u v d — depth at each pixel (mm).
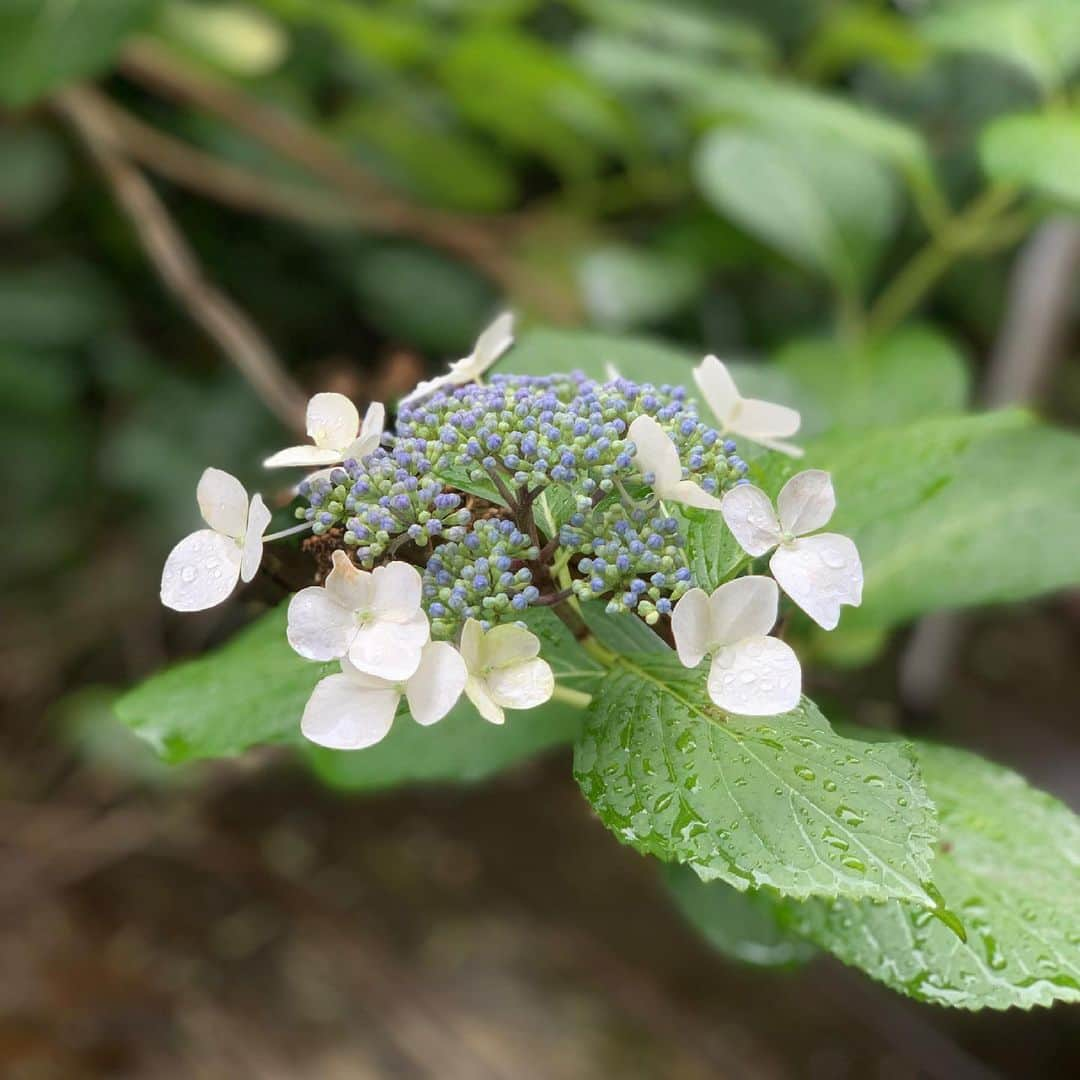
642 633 331
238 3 839
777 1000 957
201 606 285
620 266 767
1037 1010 904
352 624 268
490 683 277
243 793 1093
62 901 990
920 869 255
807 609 271
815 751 276
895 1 841
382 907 1020
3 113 783
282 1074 877
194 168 774
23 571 1104
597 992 961
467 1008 939
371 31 744
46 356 1031
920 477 372
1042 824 337
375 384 515
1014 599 402
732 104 619
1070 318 850
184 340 1042
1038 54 596
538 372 426
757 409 328
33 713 1083
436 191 894
